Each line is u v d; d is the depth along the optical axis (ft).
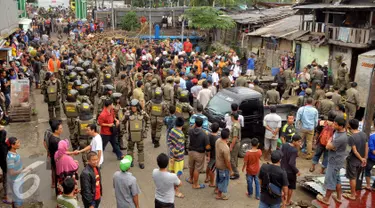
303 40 74.69
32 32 111.34
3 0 63.52
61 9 196.03
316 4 74.08
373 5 60.59
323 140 33.78
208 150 31.12
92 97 49.85
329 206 27.99
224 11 124.98
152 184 32.45
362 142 27.89
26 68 62.03
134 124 34.12
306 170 35.96
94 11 150.61
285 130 35.83
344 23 69.77
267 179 23.68
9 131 44.09
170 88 44.55
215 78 55.31
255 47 99.96
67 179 19.71
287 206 28.84
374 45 59.72
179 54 73.56
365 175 30.73
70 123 36.50
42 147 39.50
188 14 111.45
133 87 50.85
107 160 37.24
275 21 100.37
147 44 91.25
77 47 81.35
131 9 142.41
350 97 46.14
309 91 43.88
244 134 37.86
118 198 22.26
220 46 114.11
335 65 69.00
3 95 45.65
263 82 68.49
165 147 41.11
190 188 32.14
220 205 29.37
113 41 94.63
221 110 37.86
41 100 58.18
